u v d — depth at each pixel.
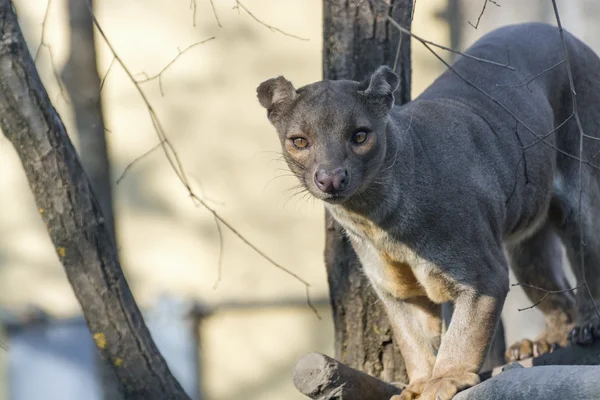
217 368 17.12
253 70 16.70
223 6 16.59
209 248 16.97
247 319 17.12
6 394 17.06
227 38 16.64
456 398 8.22
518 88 10.20
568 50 10.76
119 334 9.30
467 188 9.28
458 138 9.52
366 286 10.46
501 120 9.99
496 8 16.11
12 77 8.95
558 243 11.62
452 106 9.86
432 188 9.13
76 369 17.11
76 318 17.11
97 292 9.23
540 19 16.31
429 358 9.63
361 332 10.48
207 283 17.02
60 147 9.10
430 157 9.26
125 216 16.89
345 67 10.33
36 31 16.11
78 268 9.20
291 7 16.55
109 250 9.30
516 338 16.17
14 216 16.89
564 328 11.24
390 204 9.06
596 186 10.77
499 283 9.18
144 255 16.97
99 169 13.13
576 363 10.52
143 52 16.58
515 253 11.43
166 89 16.73
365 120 8.73
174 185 16.88
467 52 10.61
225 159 16.88
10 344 17.02
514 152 9.94
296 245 16.97
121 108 16.66
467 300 9.12
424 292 9.69
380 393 9.15
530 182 10.15
